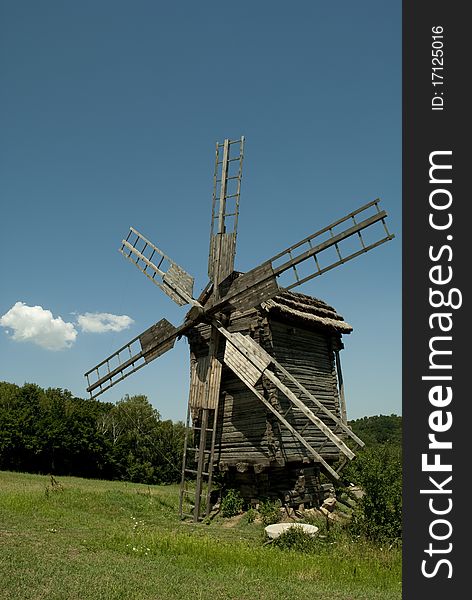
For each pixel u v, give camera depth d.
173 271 23.00
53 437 59.72
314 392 22.25
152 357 22.80
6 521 16.22
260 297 19.27
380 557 13.02
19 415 60.59
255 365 19.61
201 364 21.89
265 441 19.89
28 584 9.74
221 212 21.98
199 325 23.16
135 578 10.55
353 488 22.47
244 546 14.31
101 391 24.44
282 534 15.19
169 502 23.45
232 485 21.81
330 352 24.05
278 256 18.98
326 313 24.14
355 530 15.36
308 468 22.23
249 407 20.83
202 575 11.23
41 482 38.47
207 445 22.33
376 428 49.75
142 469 64.56
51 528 15.76
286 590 10.27
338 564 12.46
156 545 13.66
